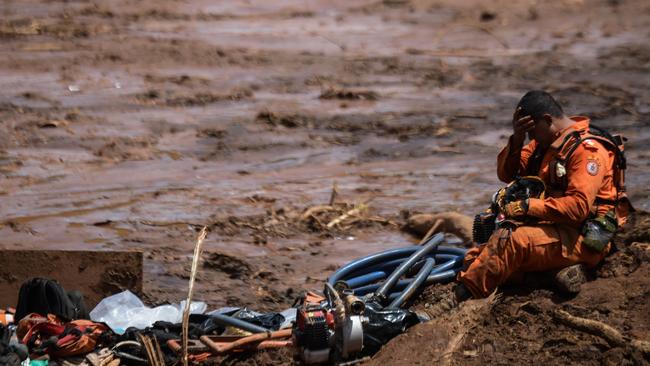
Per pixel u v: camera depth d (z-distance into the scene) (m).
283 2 65.44
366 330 13.86
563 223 14.82
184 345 13.66
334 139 32.41
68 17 56.75
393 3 65.50
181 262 20.25
